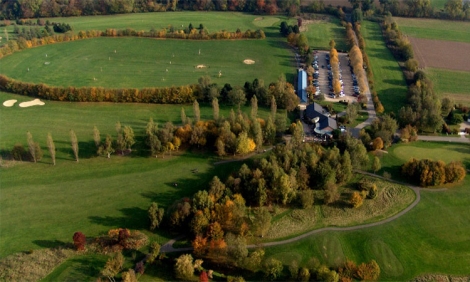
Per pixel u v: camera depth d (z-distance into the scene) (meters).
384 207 171.38
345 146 197.88
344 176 181.38
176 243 152.88
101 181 183.25
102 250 148.88
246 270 143.00
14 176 185.75
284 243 153.62
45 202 171.12
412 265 145.62
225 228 156.00
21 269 140.75
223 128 198.12
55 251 148.25
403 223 163.38
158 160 197.12
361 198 170.38
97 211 166.75
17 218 162.88
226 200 160.62
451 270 144.00
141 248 150.12
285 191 167.12
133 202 171.62
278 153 185.88
